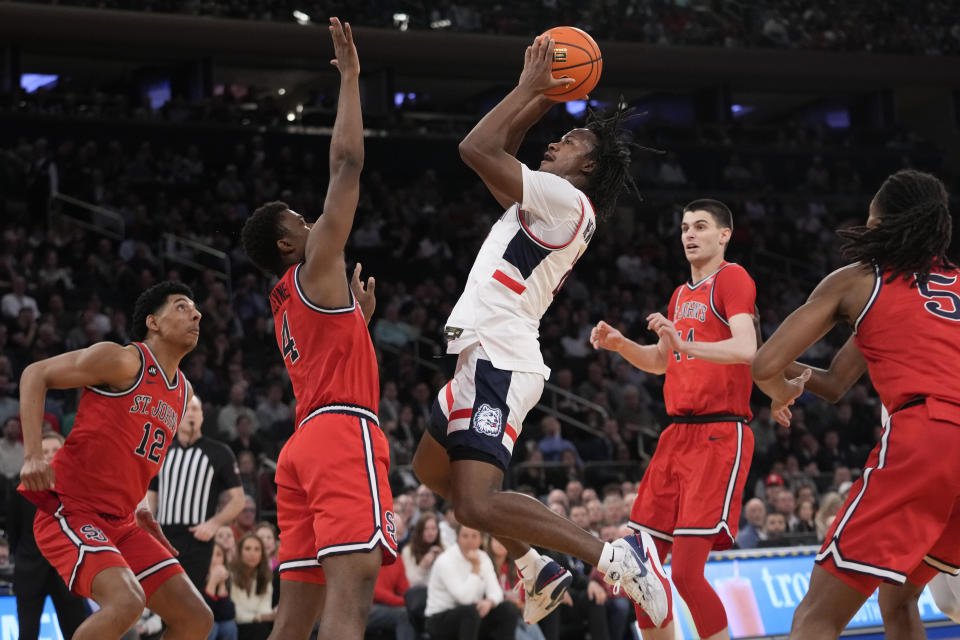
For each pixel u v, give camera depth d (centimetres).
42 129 2041
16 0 2045
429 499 1086
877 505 370
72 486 509
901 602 425
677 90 2725
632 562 414
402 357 1636
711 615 521
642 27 2495
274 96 2612
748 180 2505
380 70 2423
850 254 402
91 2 2112
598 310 2003
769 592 935
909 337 382
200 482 764
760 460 1508
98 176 1930
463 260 2102
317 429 412
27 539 685
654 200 2398
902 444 373
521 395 416
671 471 553
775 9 2647
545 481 1279
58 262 1736
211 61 2288
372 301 488
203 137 2170
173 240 1841
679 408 551
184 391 548
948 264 396
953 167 2794
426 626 891
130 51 2244
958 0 2788
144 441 521
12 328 1513
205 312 1631
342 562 398
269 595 875
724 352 504
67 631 695
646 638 482
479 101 2712
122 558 495
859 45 2639
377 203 2170
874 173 2659
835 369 448
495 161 409
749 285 542
